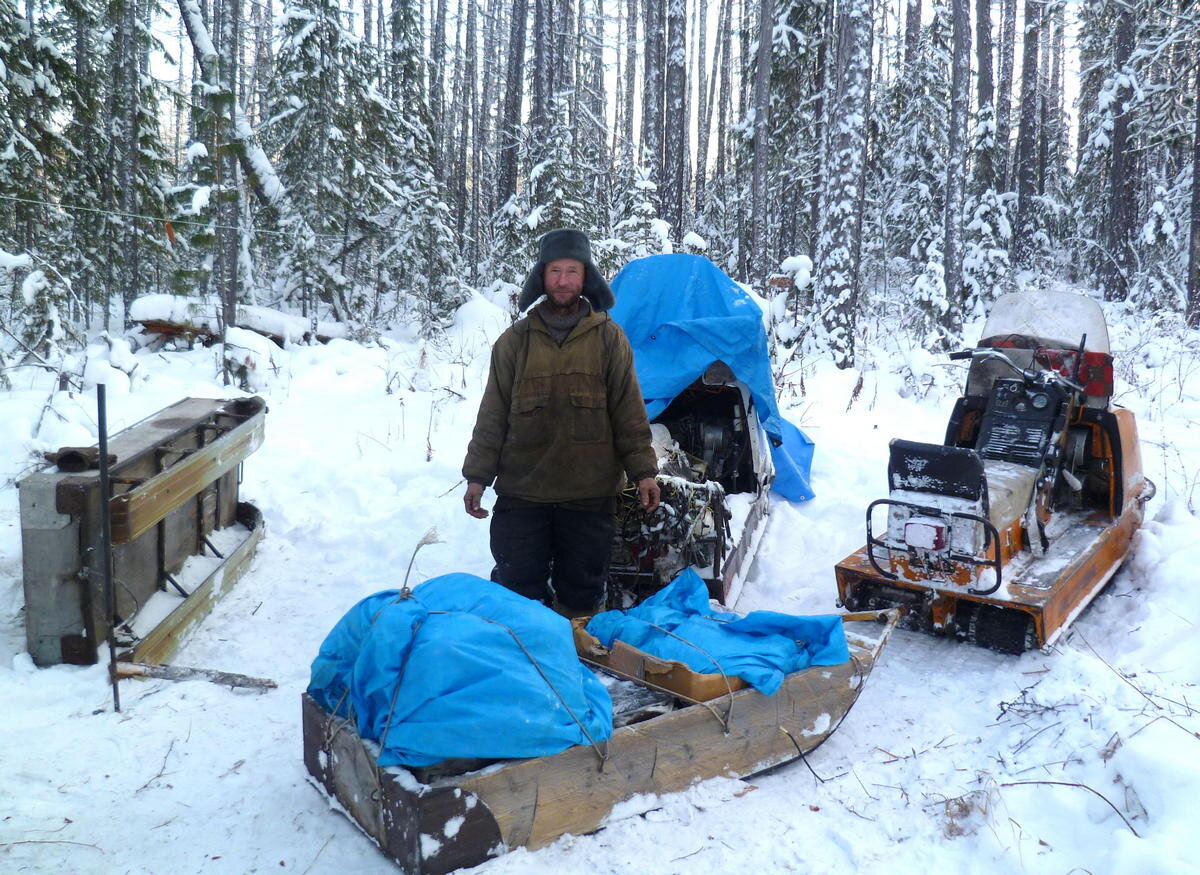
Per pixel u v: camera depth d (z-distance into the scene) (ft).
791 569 18.11
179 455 15.24
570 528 12.93
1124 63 66.18
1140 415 28.37
